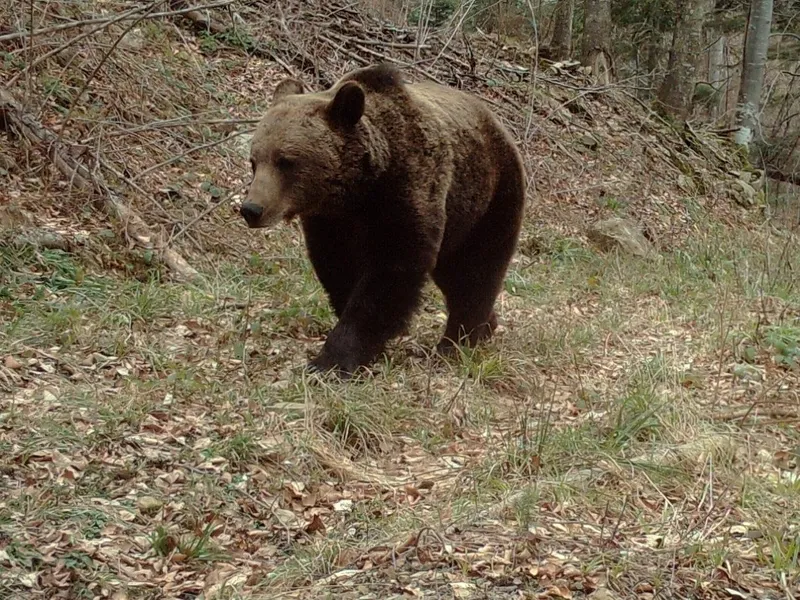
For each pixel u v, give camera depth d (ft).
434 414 19.90
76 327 21.29
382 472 17.65
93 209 27.71
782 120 77.56
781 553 13.84
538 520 15.07
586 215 42.65
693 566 13.65
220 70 39.55
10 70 31.19
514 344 25.05
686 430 19.21
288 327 24.21
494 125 24.47
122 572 13.38
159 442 17.16
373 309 21.29
